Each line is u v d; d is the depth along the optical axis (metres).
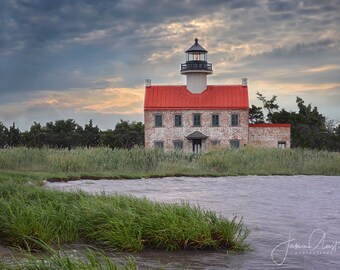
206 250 11.06
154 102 66.38
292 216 15.46
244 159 35.81
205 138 65.31
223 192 22.58
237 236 11.94
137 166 32.91
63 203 13.37
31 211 11.95
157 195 21.19
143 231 11.30
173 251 10.97
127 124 82.62
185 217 11.87
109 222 11.68
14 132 79.44
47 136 78.88
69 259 8.17
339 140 72.12
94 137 79.94
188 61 67.69
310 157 37.59
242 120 65.38
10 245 11.14
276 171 34.41
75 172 30.47
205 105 65.75
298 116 75.44
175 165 33.78
